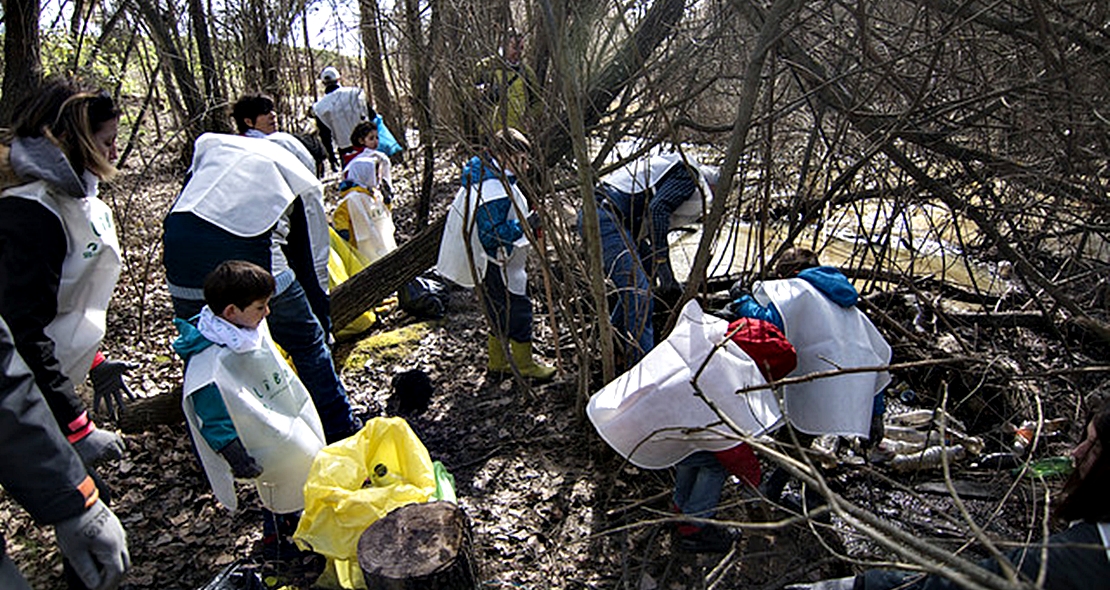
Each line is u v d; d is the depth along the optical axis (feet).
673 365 8.75
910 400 13.10
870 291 14.57
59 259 7.79
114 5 21.62
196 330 8.73
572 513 10.56
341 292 14.87
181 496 11.10
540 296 15.20
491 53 10.08
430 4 12.29
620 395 9.11
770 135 11.08
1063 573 5.68
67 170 7.66
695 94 10.76
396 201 24.67
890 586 7.26
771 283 10.00
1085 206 11.27
